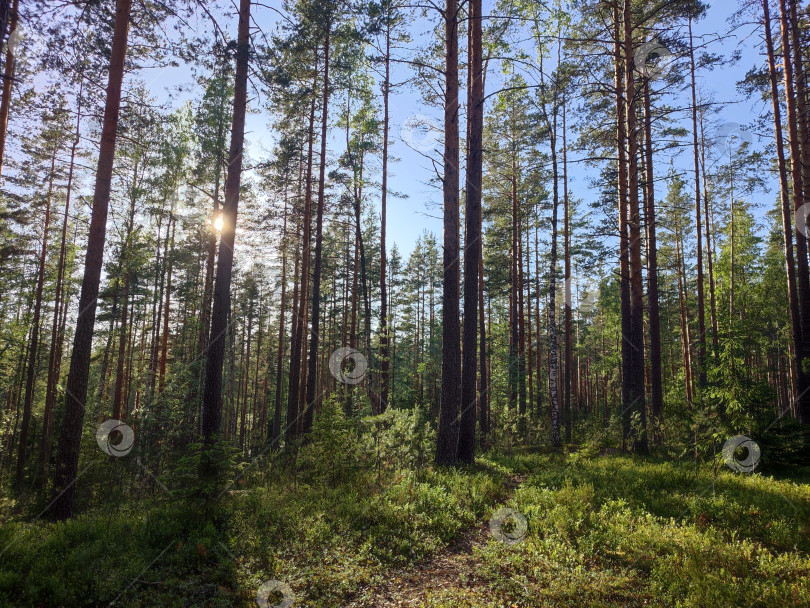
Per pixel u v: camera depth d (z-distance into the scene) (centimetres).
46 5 882
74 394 938
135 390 2572
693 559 570
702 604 474
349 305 3809
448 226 1302
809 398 1495
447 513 820
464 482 1016
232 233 1155
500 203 2600
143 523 754
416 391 3309
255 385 3975
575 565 596
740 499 806
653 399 1736
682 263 3142
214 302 1120
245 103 1201
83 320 959
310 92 1725
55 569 561
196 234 2775
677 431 1388
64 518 888
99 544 647
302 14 1669
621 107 1647
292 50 1584
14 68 1022
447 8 1330
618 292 3638
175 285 2828
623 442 1541
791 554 574
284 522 775
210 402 1066
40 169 2075
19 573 534
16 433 2756
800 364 1525
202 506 790
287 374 4181
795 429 1181
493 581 588
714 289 2434
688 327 2836
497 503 916
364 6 1455
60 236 2436
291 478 1210
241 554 652
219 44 1091
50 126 1767
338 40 1777
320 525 760
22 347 2322
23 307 2723
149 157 2000
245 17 1190
